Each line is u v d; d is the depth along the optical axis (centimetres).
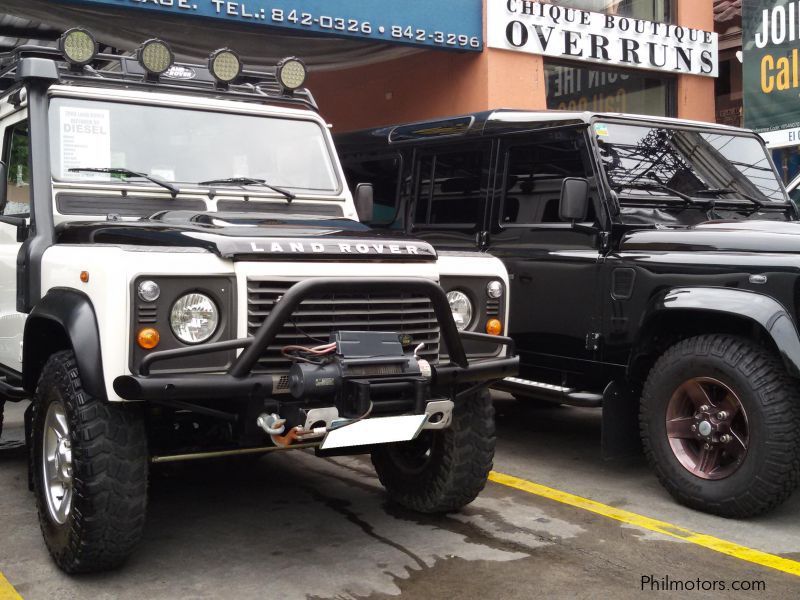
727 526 428
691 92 1151
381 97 1127
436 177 636
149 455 353
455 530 419
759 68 955
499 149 585
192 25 891
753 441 421
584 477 515
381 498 470
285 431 336
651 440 467
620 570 371
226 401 356
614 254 504
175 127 453
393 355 346
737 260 443
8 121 466
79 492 330
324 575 363
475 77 997
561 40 1023
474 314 396
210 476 511
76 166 422
